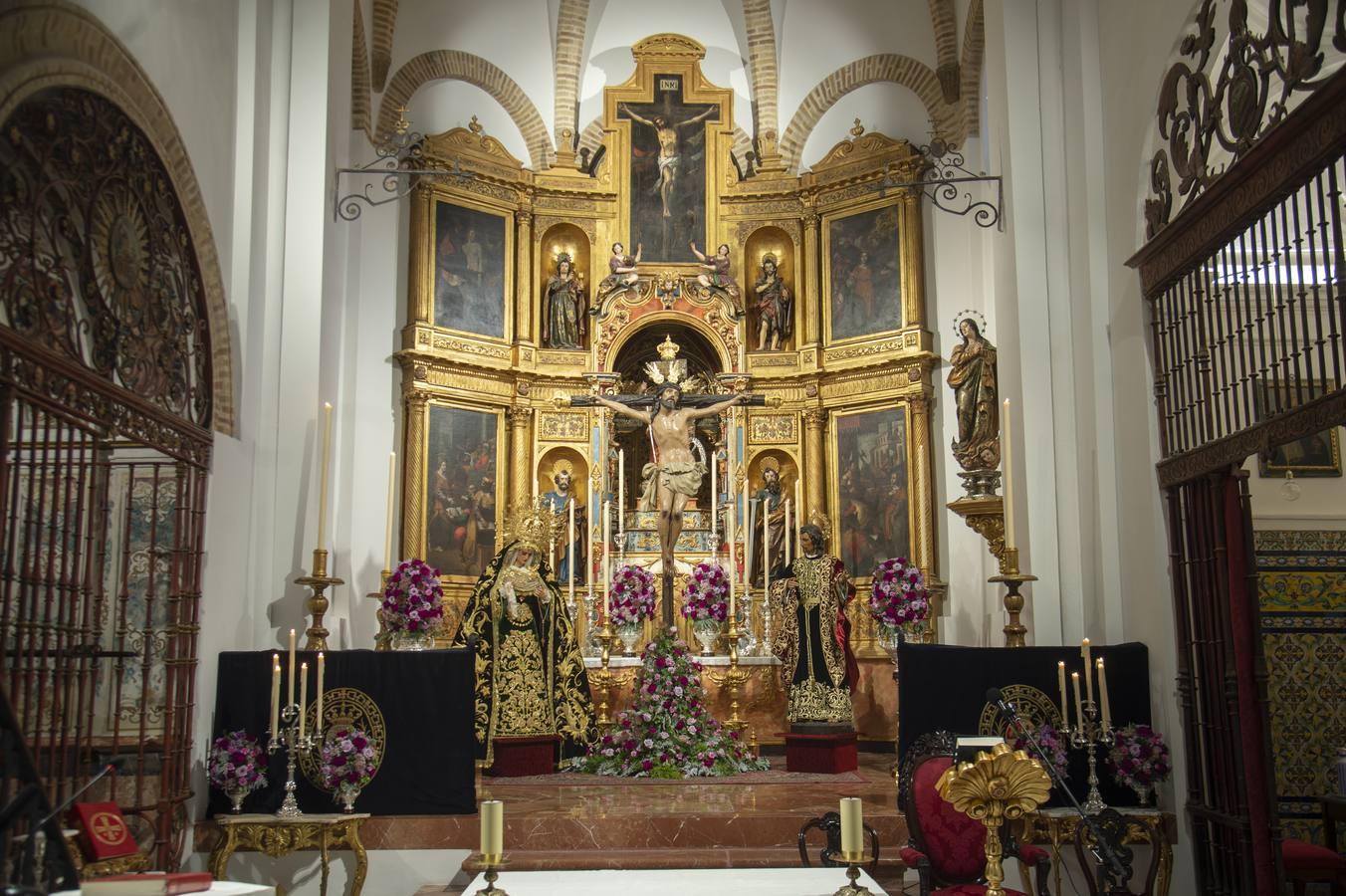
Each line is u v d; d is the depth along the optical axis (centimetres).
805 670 1227
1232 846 838
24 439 874
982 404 1312
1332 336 691
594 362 1638
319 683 859
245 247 1013
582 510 1620
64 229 738
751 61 1778
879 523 1577
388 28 1571
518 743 1162
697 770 1148
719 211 1712
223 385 955
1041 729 869
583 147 1778
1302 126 702
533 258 1675
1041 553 1051
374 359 1521
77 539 730
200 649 886
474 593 1203
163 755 819
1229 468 830
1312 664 1111
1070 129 1088
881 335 1603
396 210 1571
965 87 1598
